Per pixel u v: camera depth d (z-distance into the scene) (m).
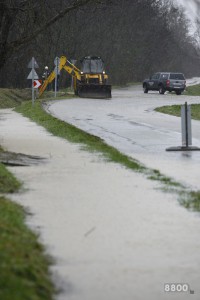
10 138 36.91
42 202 17.77
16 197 18.50
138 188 20.23
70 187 20.36
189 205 17.34
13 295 8.78
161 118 57.28
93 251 12.61
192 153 31.69
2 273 9.39
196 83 178.25
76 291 10.15
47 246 12.87
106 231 14.34
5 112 66.12
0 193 19.00
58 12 28.58
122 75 164.88
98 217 15.83
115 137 39.75
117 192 19.47
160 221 15.45
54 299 9.75
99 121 52.84
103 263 11.78
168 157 29.83
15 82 135.12
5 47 28.69
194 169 25.47
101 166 25.48
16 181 20.72
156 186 20.67
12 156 27.78
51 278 10.70
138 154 30.91
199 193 19.14
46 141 35.31
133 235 14.00
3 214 14.67
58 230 14.34
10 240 11.62
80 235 13.91
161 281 10.72
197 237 13.86
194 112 66.00
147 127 47.59
